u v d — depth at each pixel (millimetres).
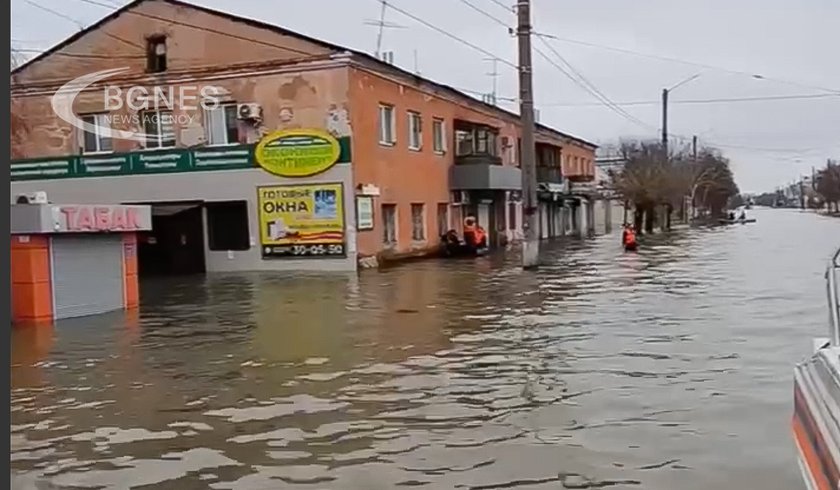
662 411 7324
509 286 19078
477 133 35469
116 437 7047
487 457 6145
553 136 50062
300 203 25891
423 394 8234
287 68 25922
